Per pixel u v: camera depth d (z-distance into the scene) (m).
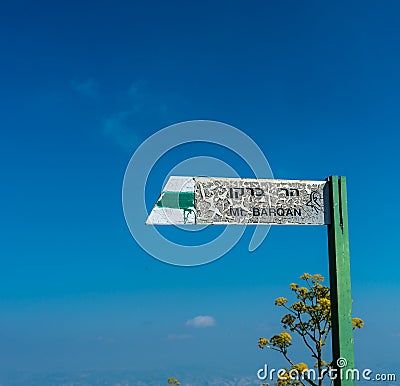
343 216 2.13
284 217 2.11
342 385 2.06
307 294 2.90
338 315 2.08
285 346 2.81
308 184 2.14
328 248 2.16
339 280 2.10
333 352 2.11
